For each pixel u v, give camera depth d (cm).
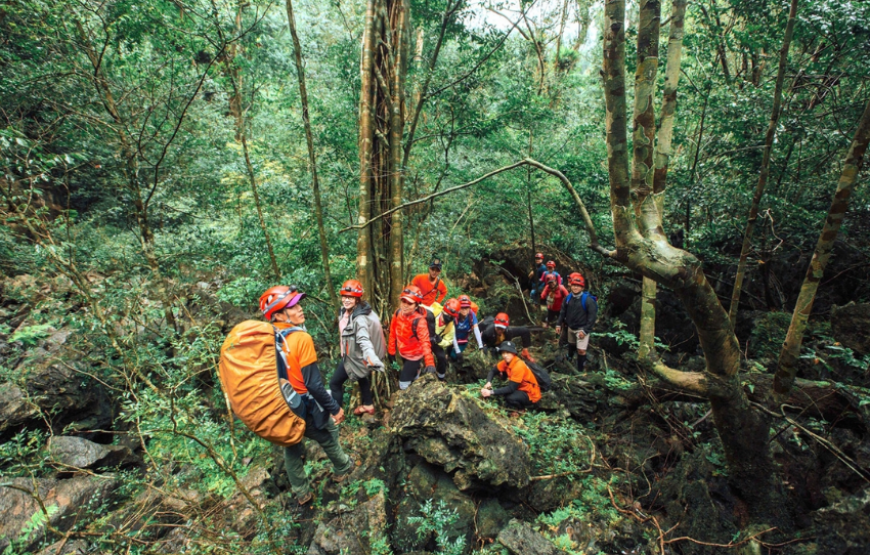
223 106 655
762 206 499
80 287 315
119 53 464
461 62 527
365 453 372
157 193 577
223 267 545
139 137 482
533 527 339
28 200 326
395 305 474
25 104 473
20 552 256
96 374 404
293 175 582
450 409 365
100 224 561
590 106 880
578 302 586
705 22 553
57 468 309
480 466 342
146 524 271
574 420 469
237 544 278
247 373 242
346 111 548
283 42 622
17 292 408
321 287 538
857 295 529
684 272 228
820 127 452
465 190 739
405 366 429
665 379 308
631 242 232
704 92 544
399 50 428
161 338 420
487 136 562
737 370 286
